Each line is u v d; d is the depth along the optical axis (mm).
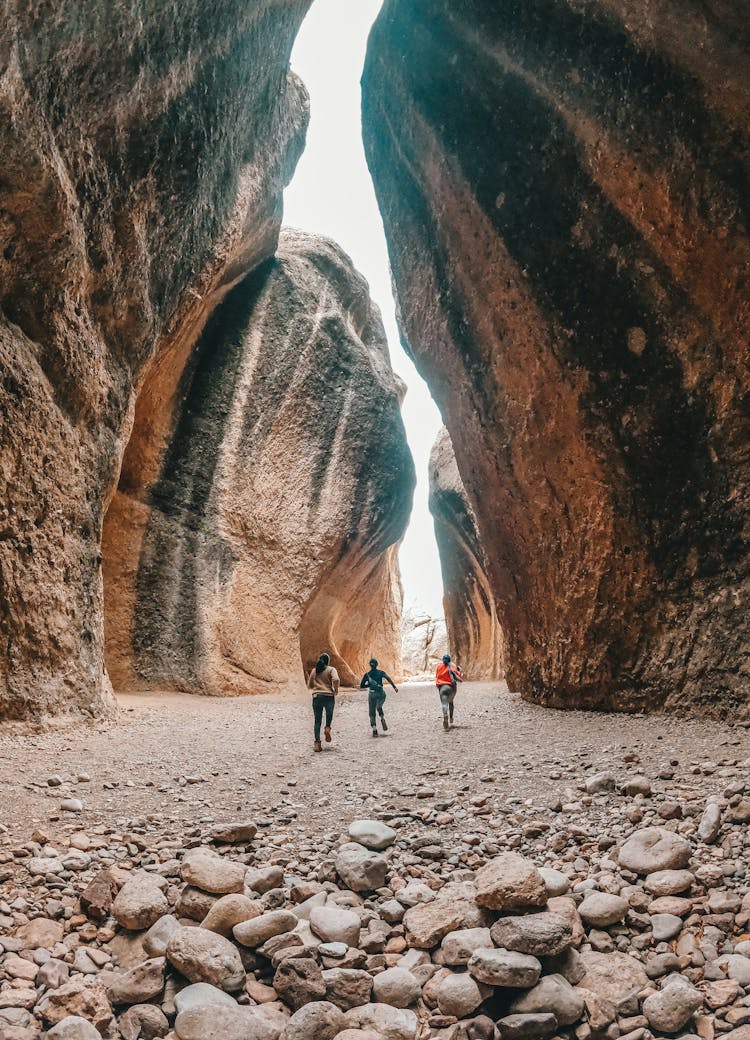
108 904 4027
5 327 8523
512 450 11516
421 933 3861
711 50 7883
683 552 8938
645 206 8984
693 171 8352
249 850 5008
